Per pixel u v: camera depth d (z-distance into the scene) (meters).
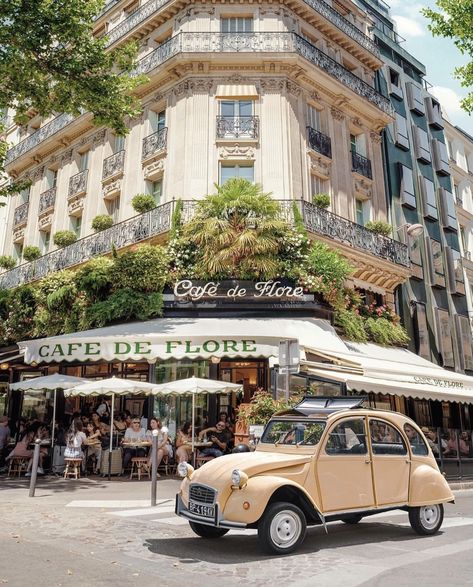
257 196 15.20
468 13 12.33
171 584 4.44
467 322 24.56
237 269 15.01
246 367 14.99
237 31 18.92
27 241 23.80
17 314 18.70
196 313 15.02
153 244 16.62
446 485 6.93
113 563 5.10
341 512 6.00
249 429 9.62
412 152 24.36
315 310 14.99
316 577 4.68
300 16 19.92
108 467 12.51
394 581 4.52
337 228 17.06
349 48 21.91
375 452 6.50
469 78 13.03
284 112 17.48
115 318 15.56
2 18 11.96
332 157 18.89
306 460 6.00
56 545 5.81
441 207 25.06
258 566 5.08
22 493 9.84
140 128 19.30
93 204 20.41
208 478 5.84
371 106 20.75
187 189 16.73
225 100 17.72
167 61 17.98
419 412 18.83
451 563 5.18
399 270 19.17
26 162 25.12
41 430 14.34
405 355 17.97
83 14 12.66
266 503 5.49
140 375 15.54
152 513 7.94
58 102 13.75
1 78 12.84
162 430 12.80
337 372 11.62
